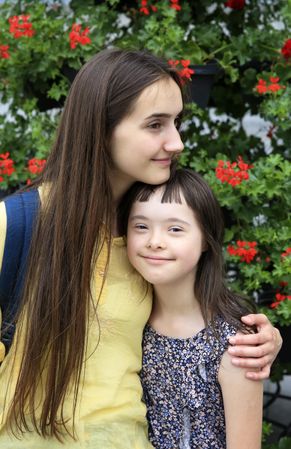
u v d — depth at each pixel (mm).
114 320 1469
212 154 2469
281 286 2234
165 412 1544
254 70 2402
